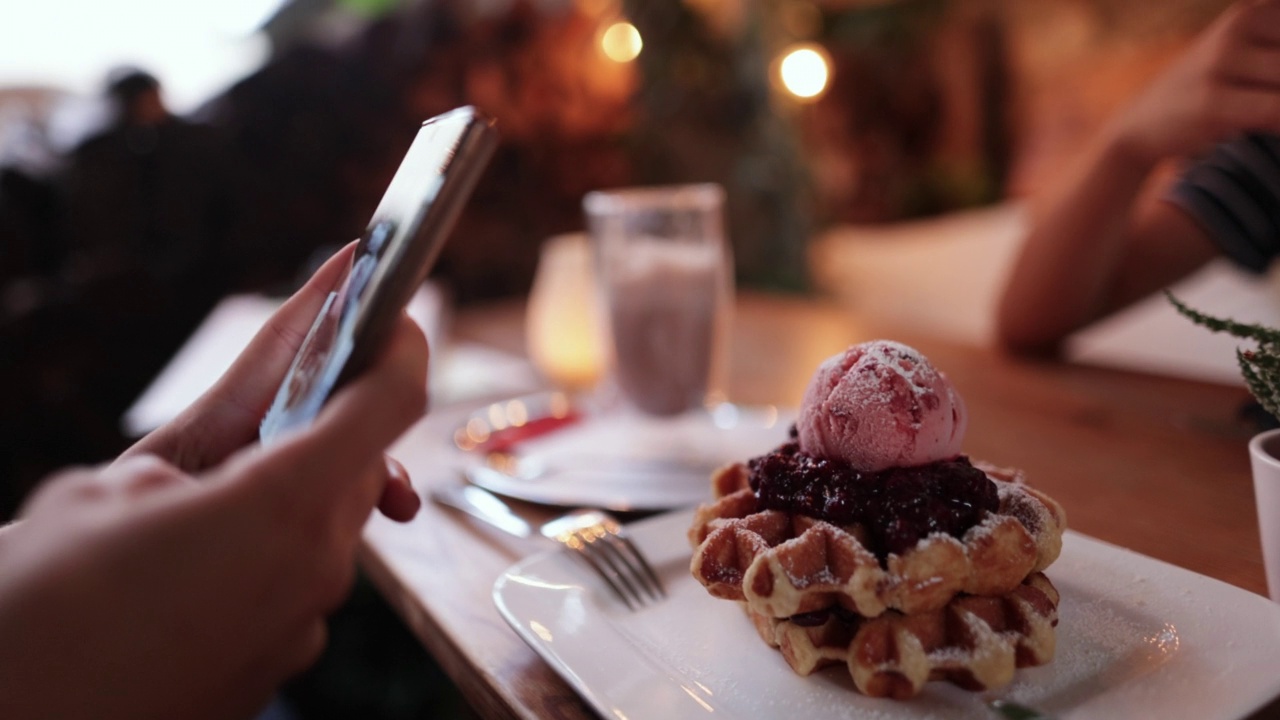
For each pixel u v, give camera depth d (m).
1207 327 0.46
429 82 1.55
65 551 0.37
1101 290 0.86
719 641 0.47
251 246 1.42
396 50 1.51
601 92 1.71
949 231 2.10
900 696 0.42
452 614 0.51
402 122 1.53
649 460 0.66
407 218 0.39
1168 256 0.87
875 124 2.25
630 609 0.49
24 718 0.36
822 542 0.45
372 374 0.39
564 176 1.72
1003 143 2.06
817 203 1.83
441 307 1.10
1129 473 0.60
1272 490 0.45
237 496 0.38
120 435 1.28
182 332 1.36
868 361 0.47
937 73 2.14
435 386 0.94
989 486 0.47
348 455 0.39
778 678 0.44
